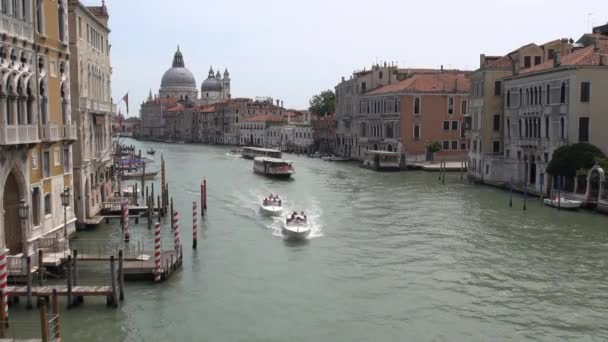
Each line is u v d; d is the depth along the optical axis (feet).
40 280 78.48
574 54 170.60
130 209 140.46
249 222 138.72
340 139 366.84
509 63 205.05
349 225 133.18
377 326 75.05
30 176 87.92
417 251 109.50
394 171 264.11
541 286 89.20
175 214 100.17
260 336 71.87
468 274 95.25
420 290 88.02
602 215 140.67
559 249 109.50
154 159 368.07
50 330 67.10
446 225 131.95
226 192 195.00
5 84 79.77
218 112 621.72
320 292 87.15
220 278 92.94
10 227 85.30
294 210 154.81
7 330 68.90
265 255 107.24
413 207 156.87
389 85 312.71
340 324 75.61
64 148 104.12
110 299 79.10
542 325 75.20
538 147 170.81
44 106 94.43
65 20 104.06
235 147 519.60
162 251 100.48
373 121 305.32
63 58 103.24
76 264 80.23
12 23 81.97
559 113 161.27
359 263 102.01
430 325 75.36
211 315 77.82
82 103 118.62
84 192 121.70
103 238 114.83
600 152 150.71
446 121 276.21
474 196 175.94
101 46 145.79
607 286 88.99
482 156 207.92
